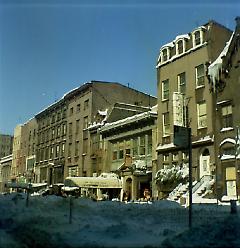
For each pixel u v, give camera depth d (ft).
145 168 138.00
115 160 158.30
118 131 157.38
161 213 62.13
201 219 56.24
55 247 39.37
